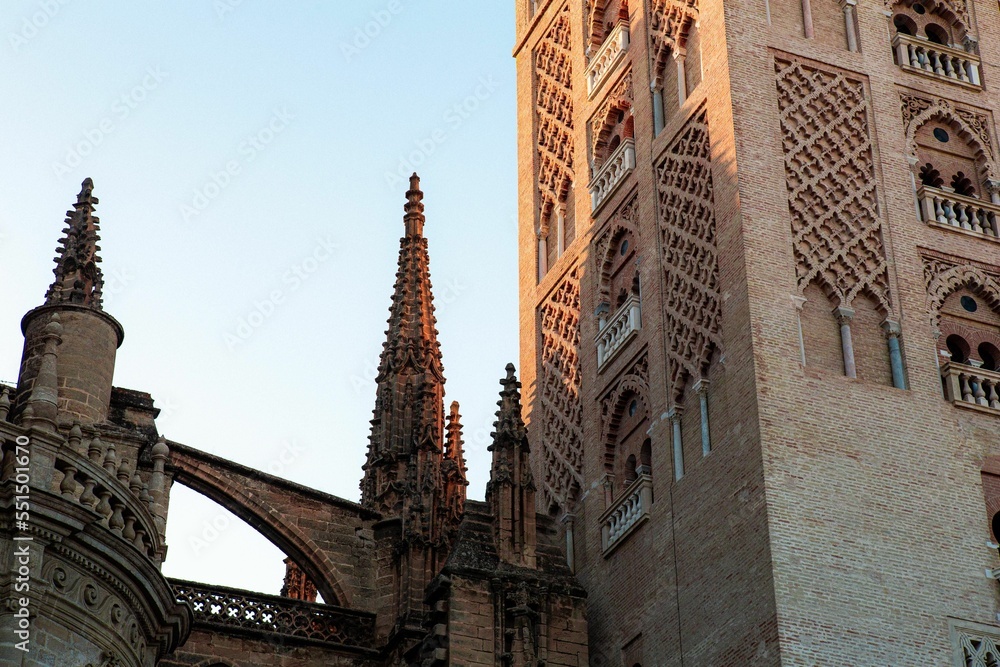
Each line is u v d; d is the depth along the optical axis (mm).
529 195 54781
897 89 46219
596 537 45625
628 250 48031
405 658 44844
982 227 45344
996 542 40562
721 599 39000
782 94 44406
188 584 45844
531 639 42125
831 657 36750
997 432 41781
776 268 41594
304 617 46906
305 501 49750
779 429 39344
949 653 37906
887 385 41312
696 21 46812
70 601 33281
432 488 48344
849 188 43812
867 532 38719
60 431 36312
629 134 49719
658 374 44219
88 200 46250
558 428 49594
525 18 58594
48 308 43156
